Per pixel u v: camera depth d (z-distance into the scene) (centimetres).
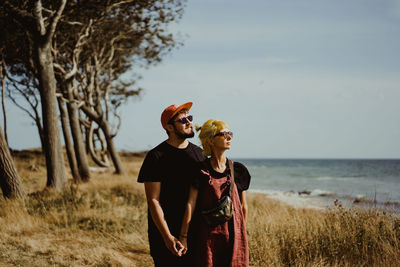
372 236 484
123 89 2295
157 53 1966
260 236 533
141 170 284
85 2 1447
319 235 514
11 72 1980
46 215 802
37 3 1122
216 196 277
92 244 612
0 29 1398
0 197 951
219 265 277
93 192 1153
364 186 3069
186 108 302
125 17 1762
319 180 4022
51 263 500
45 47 1176
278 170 7088
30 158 2331
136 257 563
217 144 283
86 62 1912
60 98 1614
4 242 579
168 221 285
